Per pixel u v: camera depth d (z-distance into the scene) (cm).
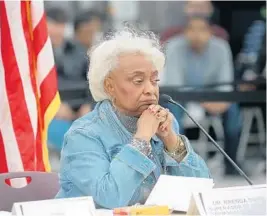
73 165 665
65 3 1689
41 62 951
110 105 686
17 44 927
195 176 695
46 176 765
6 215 588
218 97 1573
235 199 548
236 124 1688
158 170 683
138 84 673
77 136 672
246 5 1775
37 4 945
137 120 686
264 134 1748
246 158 1756
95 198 648
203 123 1683
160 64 680
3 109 926
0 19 925
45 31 952
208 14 1655
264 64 1762
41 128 955
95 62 685
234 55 1784
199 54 1648
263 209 551
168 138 691
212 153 1717
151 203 637
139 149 654
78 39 1627
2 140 930
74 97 1539
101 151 668
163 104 880
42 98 954
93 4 1764
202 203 542
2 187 749
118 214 579
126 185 646
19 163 927
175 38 1680
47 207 521
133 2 1916
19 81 927
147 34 697
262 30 1775
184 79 1645
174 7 1867
